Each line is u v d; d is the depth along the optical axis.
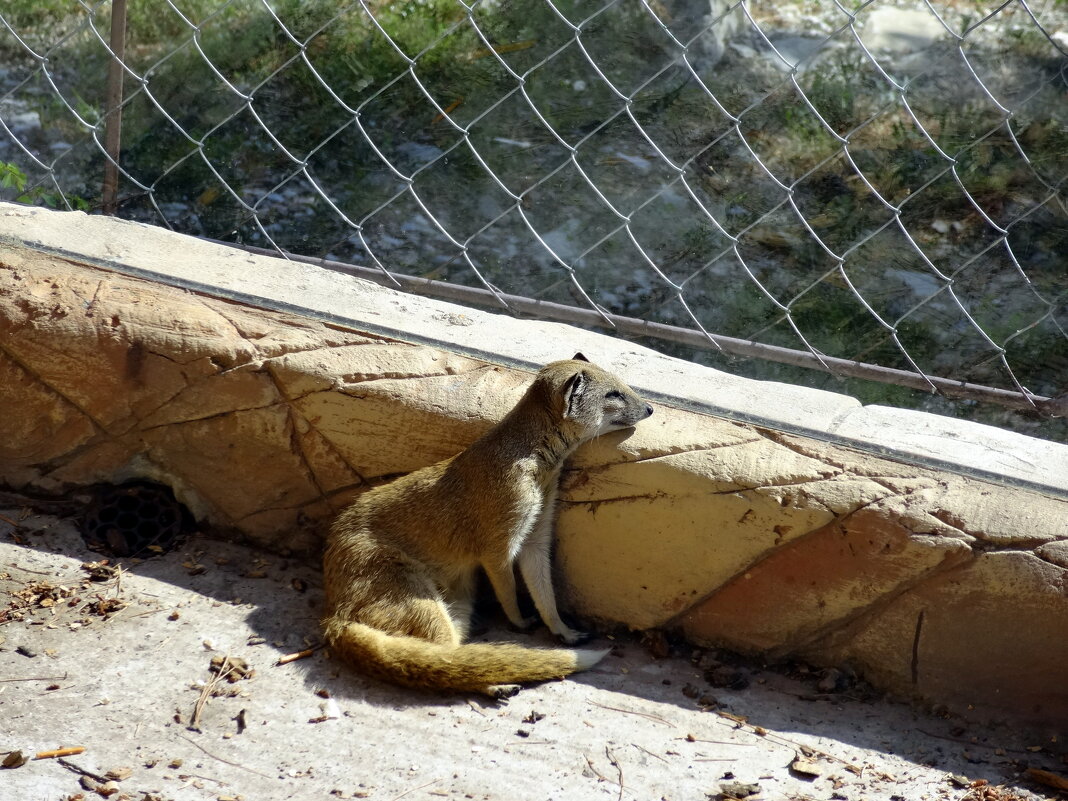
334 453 2.31
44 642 2.22
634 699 2.21
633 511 2.24
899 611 2.19
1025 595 2.15
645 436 2.24
